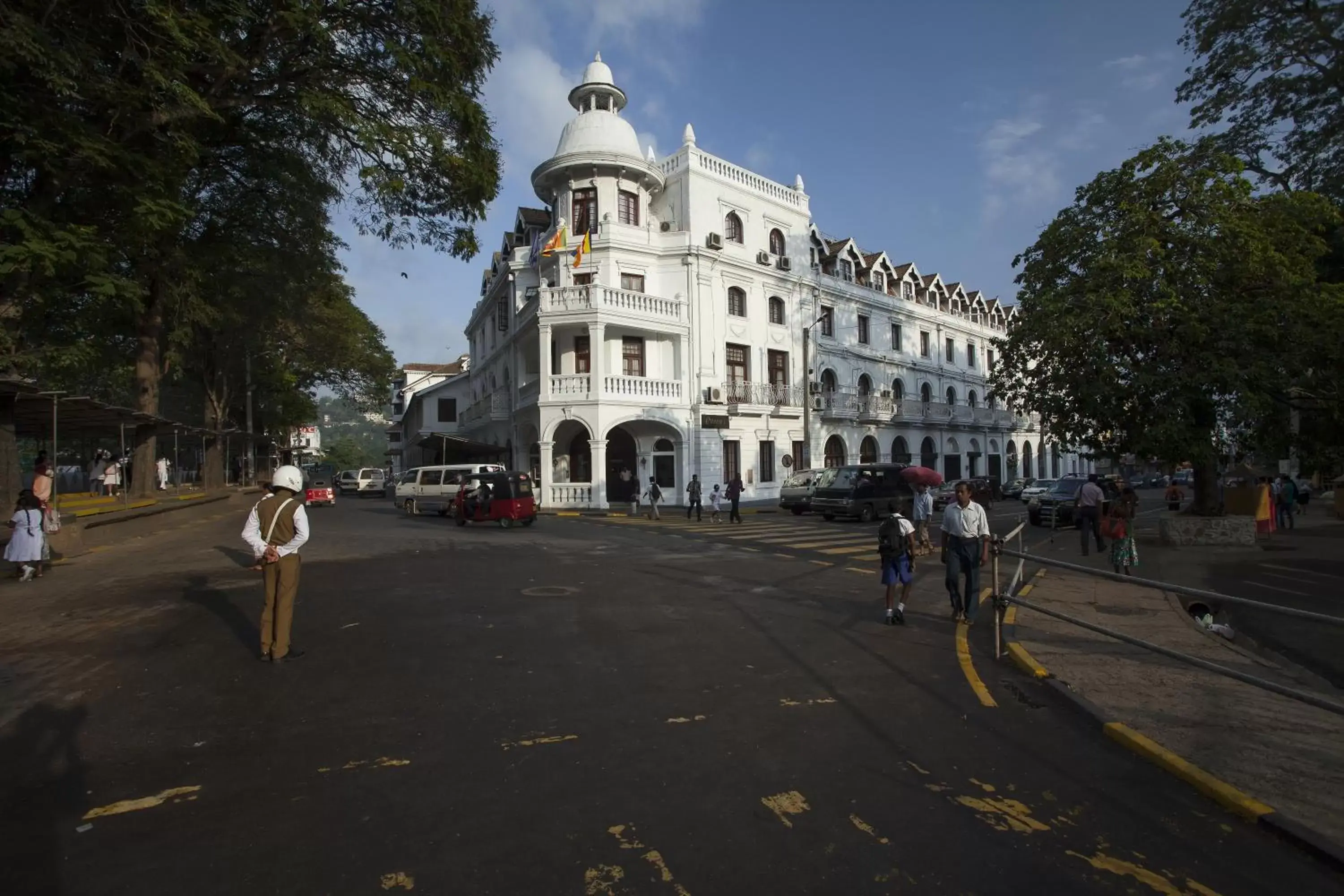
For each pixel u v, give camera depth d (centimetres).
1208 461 1512
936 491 3434
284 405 5122
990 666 677
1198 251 1411
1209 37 1727
